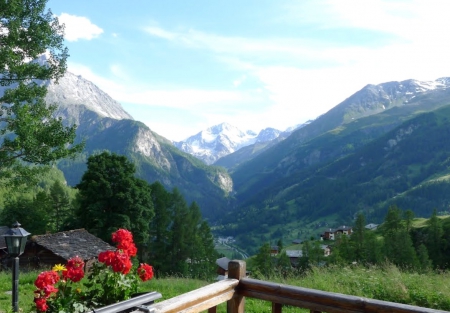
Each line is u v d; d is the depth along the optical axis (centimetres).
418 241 8188
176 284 1378
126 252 446
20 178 1766
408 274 1161
